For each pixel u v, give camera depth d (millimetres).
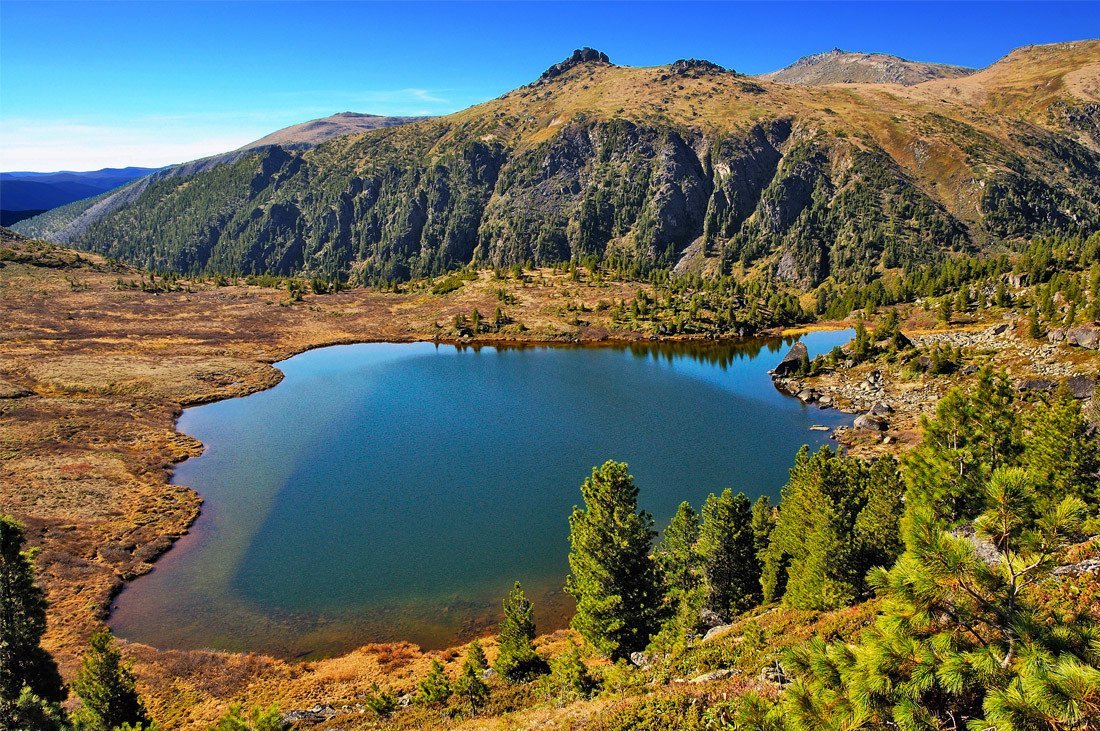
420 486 70250
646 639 33750
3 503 62031
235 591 50219
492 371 135875
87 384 112500
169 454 81750
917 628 10070
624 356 155000
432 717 28844
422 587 50219
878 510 32125
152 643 43938
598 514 33969
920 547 9898
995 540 11484
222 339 163125
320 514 63688
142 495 67688
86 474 71750
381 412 102062
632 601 34094
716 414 99812
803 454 44312
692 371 135750
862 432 87625
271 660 41406
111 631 45219
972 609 9906
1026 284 166625
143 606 48375
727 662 23172
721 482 70625
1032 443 36281
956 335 132250
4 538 24594
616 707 19844
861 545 30312
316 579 51625
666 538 48125
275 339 169250
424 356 155000
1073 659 8250
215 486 71812
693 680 21984
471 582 50750
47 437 83750
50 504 63031
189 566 54125
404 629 45094
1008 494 10977
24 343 139750
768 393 114562
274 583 51156
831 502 32219
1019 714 8109
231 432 92312
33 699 18984
